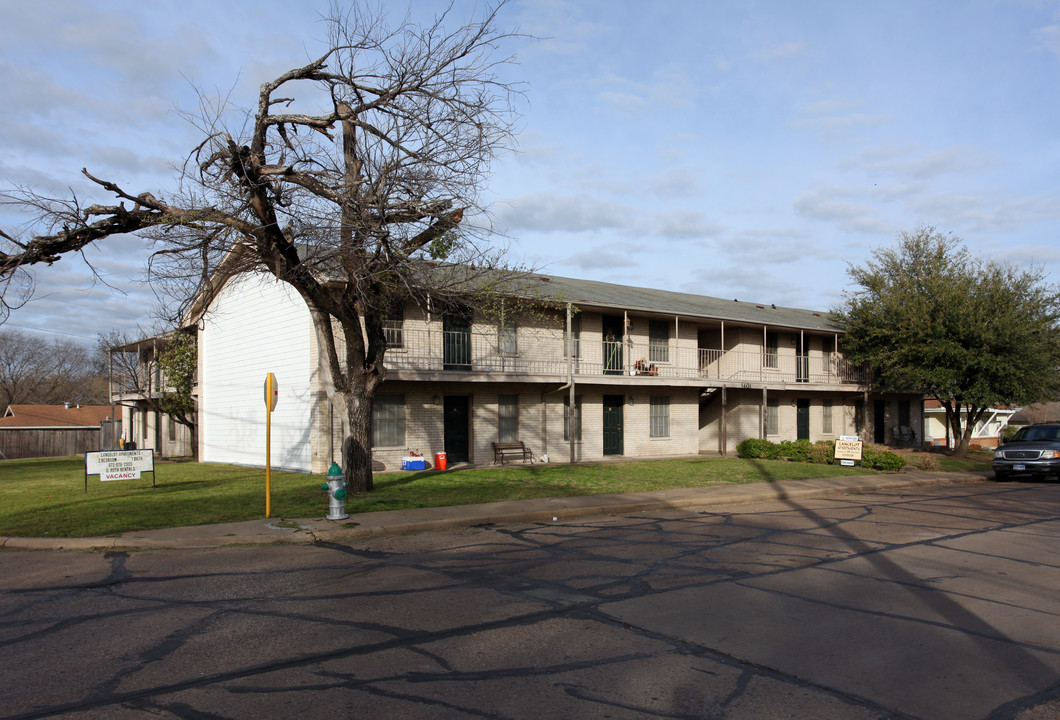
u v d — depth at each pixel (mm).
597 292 25984
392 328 20734
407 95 12500
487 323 21562
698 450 28703
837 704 4703
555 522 12430
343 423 14867
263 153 12383
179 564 8898
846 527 11977
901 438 36562
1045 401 30250
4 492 15828
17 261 11258
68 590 7566
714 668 5344
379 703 4637
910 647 5859
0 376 57844
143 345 30969
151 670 5215
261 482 17406
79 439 42188
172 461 27719
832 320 33469
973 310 27922
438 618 6574
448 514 12305
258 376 22906
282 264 13023
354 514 12242
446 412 22406
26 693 4781
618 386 25844
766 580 8133
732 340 29500
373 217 12500
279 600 7180
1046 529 11852
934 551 9898
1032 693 4926
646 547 10125
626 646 5836
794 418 31719
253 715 4438
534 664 5398
